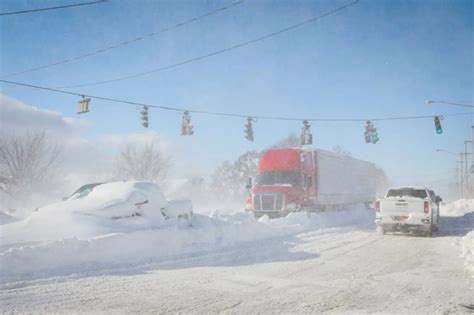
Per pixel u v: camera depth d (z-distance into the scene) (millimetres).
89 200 11867
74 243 9172
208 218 14883
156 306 6215
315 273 8812
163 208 12742
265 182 22891
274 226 17188
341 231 18594
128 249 10055
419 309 6211
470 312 6078
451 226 21875
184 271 8852
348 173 30938
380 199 17156
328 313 5992
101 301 6422
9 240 9500
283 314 5922
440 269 9430
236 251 11594
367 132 29359
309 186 23016
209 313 5906
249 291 7188
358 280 8148
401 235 17031
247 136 26078
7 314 5668
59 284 7387
